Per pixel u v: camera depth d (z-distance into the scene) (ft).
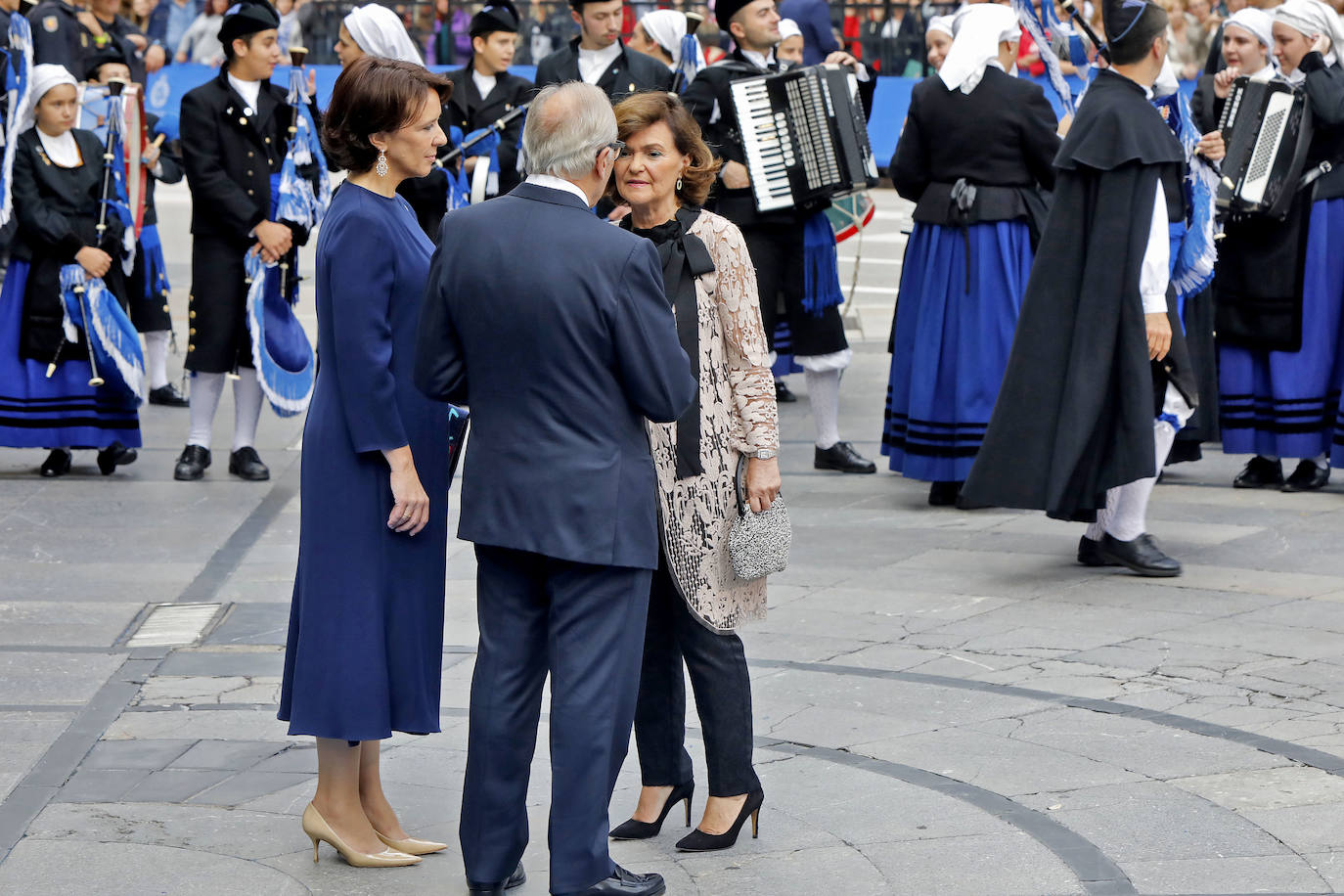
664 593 18.71
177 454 41.60
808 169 36.83
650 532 16.78
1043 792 20.18
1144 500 30.01
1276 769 20.81
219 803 20.07
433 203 37.73
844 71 36.99
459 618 27.89
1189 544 32.30
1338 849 18.40
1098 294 28.66
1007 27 35.47
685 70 39.42
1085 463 28.99
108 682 24.58
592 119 16.47
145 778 20.85
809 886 17.72
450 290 16.51
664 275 18.37
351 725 17.80
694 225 18.48
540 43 96.53
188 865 18.30
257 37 36.96
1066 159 28.78
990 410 35.27
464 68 39.65
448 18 94.22
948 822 19.35
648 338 16.28
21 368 37.73
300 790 20.49
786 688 24.29
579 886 16.65
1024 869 18.02
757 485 18.38
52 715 23.09
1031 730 22.36
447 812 20.02
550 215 16.43
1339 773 20.65
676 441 18.16
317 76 92.53
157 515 35.29
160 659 25.73
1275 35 35.70
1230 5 44.73
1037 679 24.49
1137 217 28.43
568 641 16.74
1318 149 35.53
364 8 32.78
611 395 16.51
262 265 37.01
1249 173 34.83
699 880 17.92
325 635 17.88
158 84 86.79
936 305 35.45
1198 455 37.70
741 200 38.34
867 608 28.37
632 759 21.65
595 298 16.14
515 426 16.49
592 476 16.38
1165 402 29.78
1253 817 19.34
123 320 37.81
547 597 17.11
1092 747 21.68
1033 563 31.24
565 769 16.62
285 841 19.01
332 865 18.39
